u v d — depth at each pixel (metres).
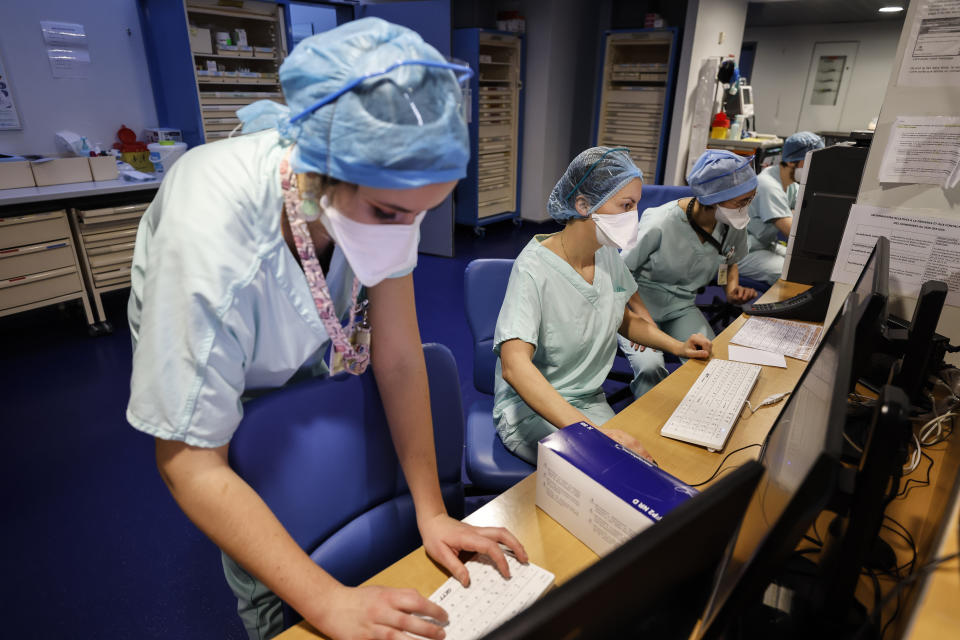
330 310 0.85
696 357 1.61
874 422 0.66
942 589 0.53
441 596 0.79
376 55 0.64
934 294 1.09
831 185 2.01
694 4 4.93
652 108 5.49
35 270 3.05
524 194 6.24
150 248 0.70
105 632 1.54
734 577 0.58
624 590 0.46
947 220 1.38
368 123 0.62
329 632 0.70
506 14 5.52
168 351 0.67
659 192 3.04
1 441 2.36
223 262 0.70
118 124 3.93
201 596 1.65
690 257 2.30
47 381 2.85
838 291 1.61
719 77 5.35
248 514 0.70
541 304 1.45
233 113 4.18
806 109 8.57
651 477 0.86
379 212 0.72
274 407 0.87
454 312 3.82
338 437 0.94
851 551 0.71
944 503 0.81
